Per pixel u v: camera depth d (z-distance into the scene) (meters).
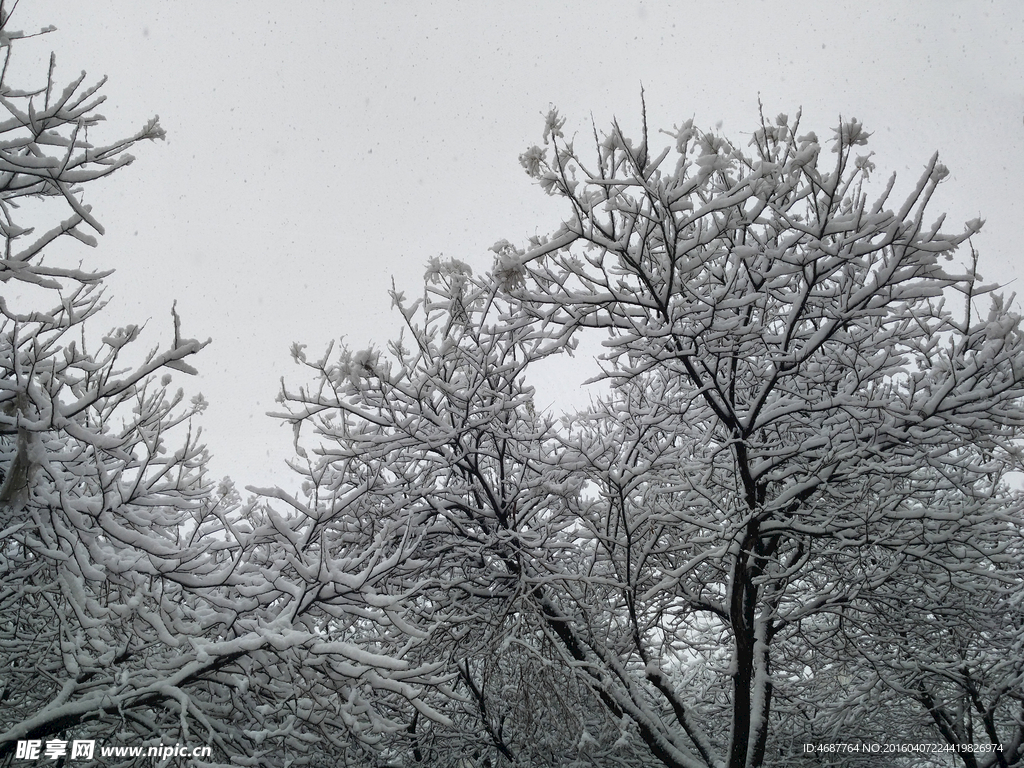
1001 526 7.68
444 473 7.84
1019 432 6.68
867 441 7.00
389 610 5.79
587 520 8.09
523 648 7.54
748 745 7.05
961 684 8.41
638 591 8.52
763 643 7.88
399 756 8.39
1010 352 6.07
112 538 5.26
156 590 5.55
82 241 4.68
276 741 6.18
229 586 6.15
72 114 4.62
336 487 7.05
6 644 6.13
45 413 4.67
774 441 7.69
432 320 7.31
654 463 7.64
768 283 6.48
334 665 5.41
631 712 7.22
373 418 6.91
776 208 5.62
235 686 5.48
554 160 5.28
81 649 5.84
